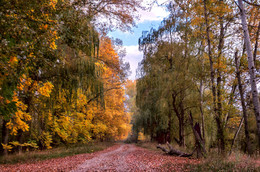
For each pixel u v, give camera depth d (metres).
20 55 4.10
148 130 23.27
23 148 12.95
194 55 13.97
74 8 5.79
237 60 9.27
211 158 8.37
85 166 7.45
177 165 7.34
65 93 8.73
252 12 9.49
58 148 14.34
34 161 9.03
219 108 9.72
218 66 9.81
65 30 5.52
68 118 11.65
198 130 10.27
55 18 5.11
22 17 4.15
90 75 8.83
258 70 9.12
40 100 8.56
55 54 5.32
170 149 11.93
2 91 4.45
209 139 12.73
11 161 8.69
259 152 10.88
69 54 8.52
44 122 9.90
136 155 11.67
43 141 11.87
